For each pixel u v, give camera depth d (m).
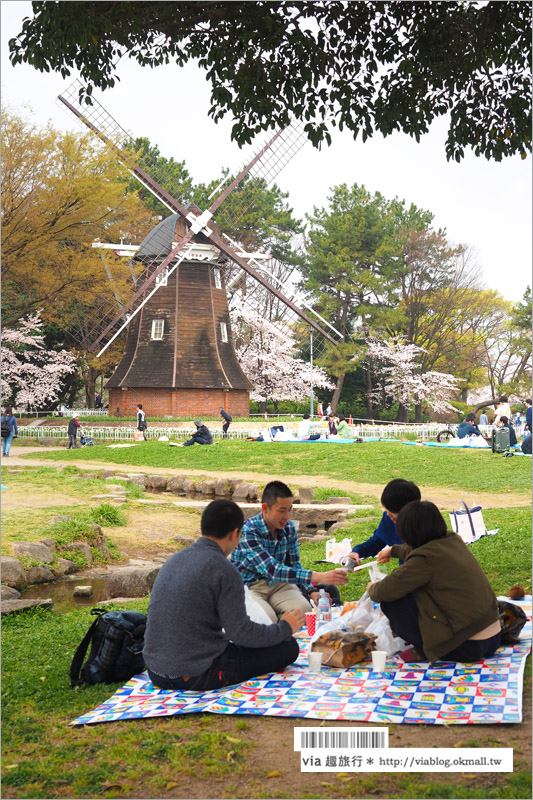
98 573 11.70
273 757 4.10
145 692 5.23
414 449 24.59
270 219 51.12
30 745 4.48
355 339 57.06
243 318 55.34
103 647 5.66
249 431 33.38
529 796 3.57
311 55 9.27
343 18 9.33
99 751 4.30
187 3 8.84
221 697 4.92
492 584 7.59
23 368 46.38
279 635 5.17
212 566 5.08
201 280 43.41
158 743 4.33
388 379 55.88
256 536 6.18
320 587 6.67
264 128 9.80
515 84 10.05
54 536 12.37
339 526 13.86
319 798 3.66
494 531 11.07
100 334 43.16
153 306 43.09
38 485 19.34
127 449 29.38
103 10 8.45
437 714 4.43
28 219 29.84
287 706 4.68
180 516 16.61
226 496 20.72
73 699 5.30
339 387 54.41
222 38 9.70
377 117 9.91
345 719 4.43
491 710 4.42
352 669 5.33
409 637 5.32
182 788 3.82
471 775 3.87
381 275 53.12
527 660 5.29
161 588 5.20
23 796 3.82
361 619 5.66
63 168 29.83
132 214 39.94
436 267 53.78
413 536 5.37
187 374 42.38
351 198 54.19
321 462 23.91
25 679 5.84
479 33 9.25
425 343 56.88
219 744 4.25
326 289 54.69
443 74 9.83
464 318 54.91
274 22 9.05
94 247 38.16
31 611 8.85
